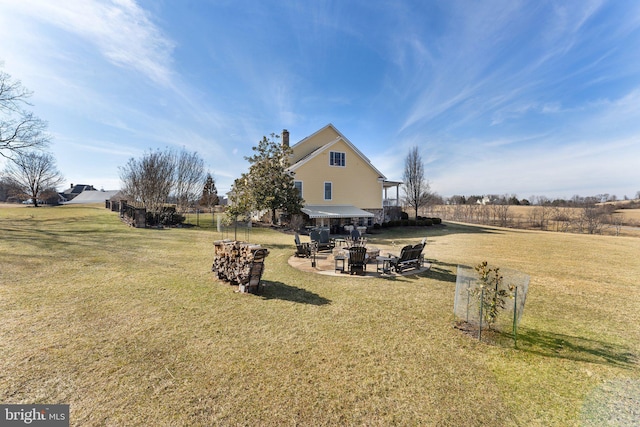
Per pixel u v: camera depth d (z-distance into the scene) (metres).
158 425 3.54
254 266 8.98
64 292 8.51
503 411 3.96
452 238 27.00
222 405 3.95
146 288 9.13
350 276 11.53
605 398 4.25
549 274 12.80
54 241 16.75
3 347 5.30
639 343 6.14
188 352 5.38
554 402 4.16
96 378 4.47
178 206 37.81
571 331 6.74
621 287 10.73
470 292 6.90
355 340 6.05
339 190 34.28
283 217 30.92
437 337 6.27
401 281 10.92
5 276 9.78
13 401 3.89
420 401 4.14
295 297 8.82
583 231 42.50
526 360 5.38
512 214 55.66
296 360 5.20
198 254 14.84
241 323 6.77
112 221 29.41
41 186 64.56
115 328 6.30
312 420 3.71
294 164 32.84
